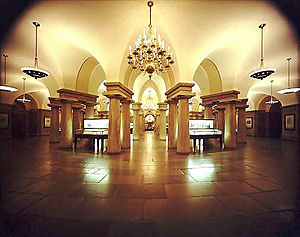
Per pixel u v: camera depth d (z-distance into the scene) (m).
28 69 5.67
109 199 2.96
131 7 5.36
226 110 9.59
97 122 8.40
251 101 19.31
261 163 5.58
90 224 2.25
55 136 11.65
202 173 4.47
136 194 3.17
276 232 2.09
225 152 7.73
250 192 3.27
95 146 9.26
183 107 7.36
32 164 5.36
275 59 8.40
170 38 6.62
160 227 2.19
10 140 13.41
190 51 6.96
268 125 18.77
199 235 2.04
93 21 5.84
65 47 7.60
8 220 2.32
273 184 3.70
